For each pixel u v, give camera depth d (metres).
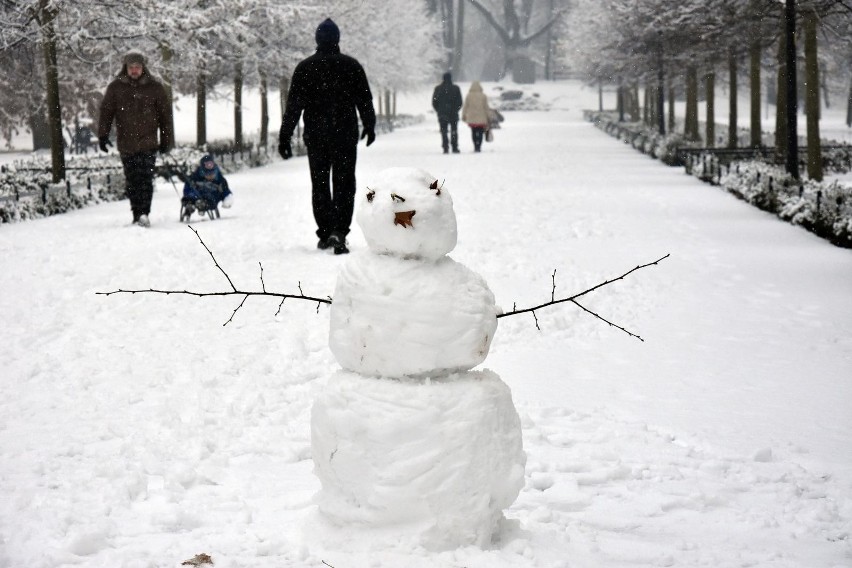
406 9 88.69
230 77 43.25
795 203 19.78
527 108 117.06
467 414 4.05
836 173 34.12
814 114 25.94
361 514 4.11
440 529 4.07
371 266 4.16
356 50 55.59
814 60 25.80
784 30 29.84
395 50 77.19
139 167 18.62
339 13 50.22
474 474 4.06
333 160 14.17
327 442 4.16
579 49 74.00
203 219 19.92
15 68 37.88
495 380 4.23
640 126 63.06
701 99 118.88
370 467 4.07
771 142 46.72
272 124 91.19
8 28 28.45
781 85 31.88
